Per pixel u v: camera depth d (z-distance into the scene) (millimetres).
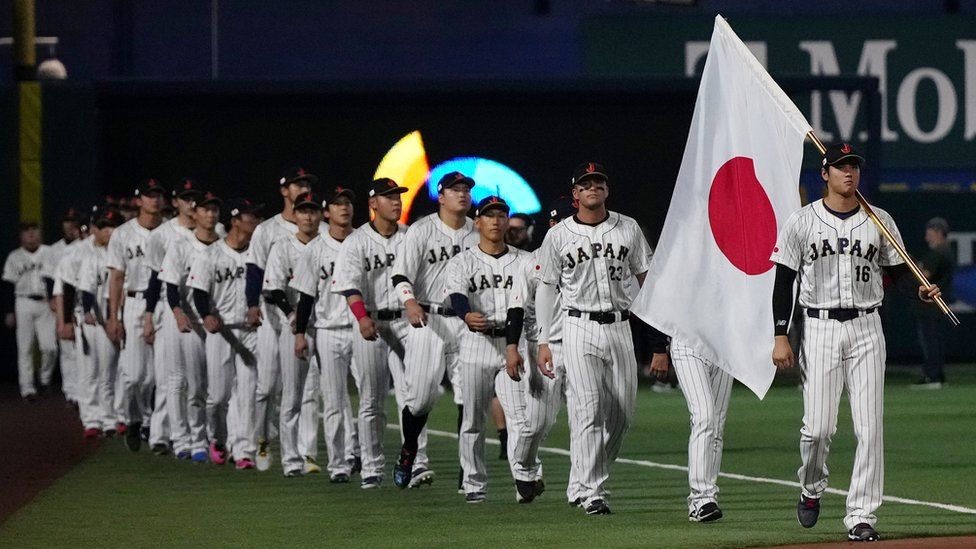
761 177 32812
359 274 39812
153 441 50781
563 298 34500
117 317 52031
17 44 85438
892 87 107875
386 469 45625
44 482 43250
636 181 86000
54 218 84250
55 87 84062
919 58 107875
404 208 85438
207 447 48750
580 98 84750
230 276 45906
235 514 36000
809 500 31297
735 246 32969
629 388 34469
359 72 116312
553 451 50969
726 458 48031
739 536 30938
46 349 77438
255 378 45688
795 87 83000
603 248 33750
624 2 102938
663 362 34156
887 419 61188
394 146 85625
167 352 48875
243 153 85562
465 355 36750
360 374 40375
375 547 30484
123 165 85250
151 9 114812
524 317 36219
